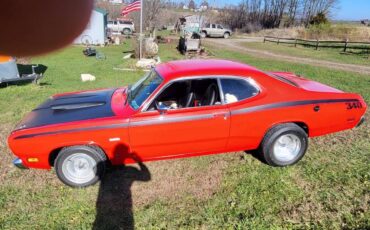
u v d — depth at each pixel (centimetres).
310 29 3506
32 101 754
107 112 396
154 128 383
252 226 324
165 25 4722
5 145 518
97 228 328
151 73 457
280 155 429
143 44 1617
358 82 952
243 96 404
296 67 1327
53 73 1160
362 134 541
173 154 407
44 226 332
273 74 454
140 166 446
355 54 1862
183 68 419
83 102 436
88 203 369
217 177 416
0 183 409
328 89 454
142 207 361
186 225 329
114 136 379
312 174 416
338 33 3303
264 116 405
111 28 3400
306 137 427
